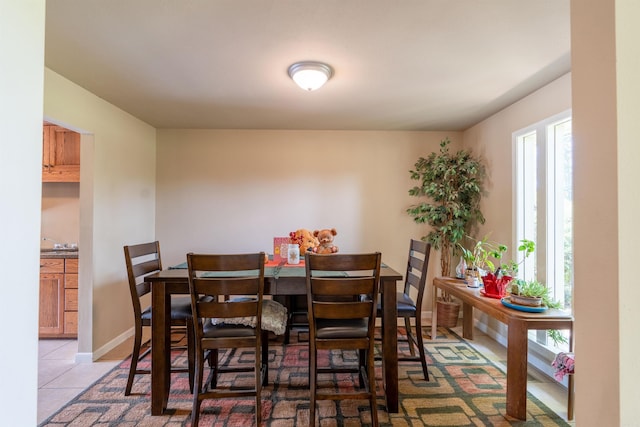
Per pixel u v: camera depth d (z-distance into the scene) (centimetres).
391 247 387
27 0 72
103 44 190
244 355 278
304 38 184
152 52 200
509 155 298
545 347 247
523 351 190
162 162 378
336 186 386
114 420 187
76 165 325
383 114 324
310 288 173
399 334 329
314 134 385
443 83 246
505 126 304
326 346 176
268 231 382
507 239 302
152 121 349
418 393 215
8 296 68
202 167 380
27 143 72
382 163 388
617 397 70
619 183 70
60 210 353
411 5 154
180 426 182
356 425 183
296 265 234
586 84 77
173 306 221
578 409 80
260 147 383
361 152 387
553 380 235
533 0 150
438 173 357
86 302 267
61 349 291
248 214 381
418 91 262
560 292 245
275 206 383
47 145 324
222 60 210
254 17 164
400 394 214
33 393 73
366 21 167
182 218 378
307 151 385
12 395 69
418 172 376
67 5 154
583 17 77
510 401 191
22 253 71
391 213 388
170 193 378
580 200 79
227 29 175
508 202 301
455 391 218
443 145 358
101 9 157
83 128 258
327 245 254
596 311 75
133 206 332
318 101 286
